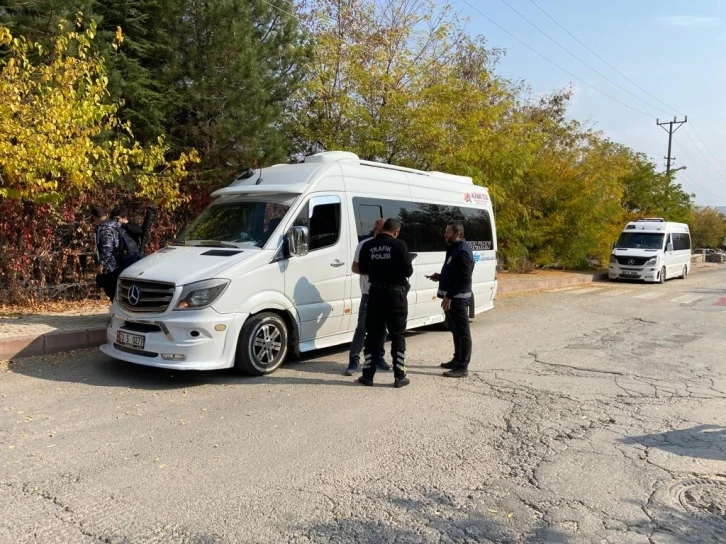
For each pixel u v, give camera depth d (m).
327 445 4.82
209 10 10.88
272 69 12.90
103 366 7.14
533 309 13.41
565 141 23.58
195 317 6.25
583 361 7.99
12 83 8.21
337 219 7.84
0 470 4.22
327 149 14.19
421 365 7.70
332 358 8.01
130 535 3.39
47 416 5.37
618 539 3.45
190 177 11.38
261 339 6.84
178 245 7.55
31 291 9.83
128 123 9.54
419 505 3.83
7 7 9.23
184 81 11.34
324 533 3.46
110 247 8.07
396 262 6.47
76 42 9.48
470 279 7.11
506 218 18.58
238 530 3.47
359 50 14.45
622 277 22.06
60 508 3.69
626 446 4.91
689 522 3.67
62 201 9.57
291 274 7.13
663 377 7.16
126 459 4.46
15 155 8.02
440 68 15.66
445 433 5.15
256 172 8.37
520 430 5.26
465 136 15.12
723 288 19.52
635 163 30.03
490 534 3.49
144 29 11.28
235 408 5.71
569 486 4.15
